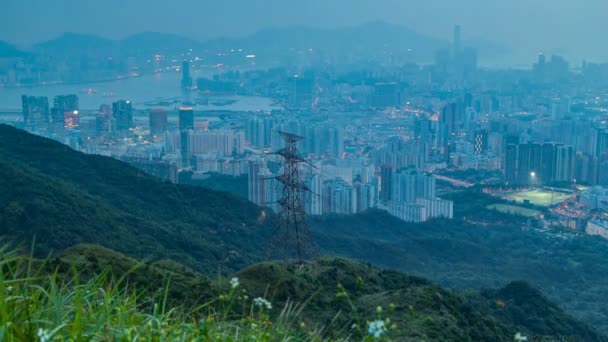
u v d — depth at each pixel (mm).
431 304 25781
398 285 32469
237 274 25109
